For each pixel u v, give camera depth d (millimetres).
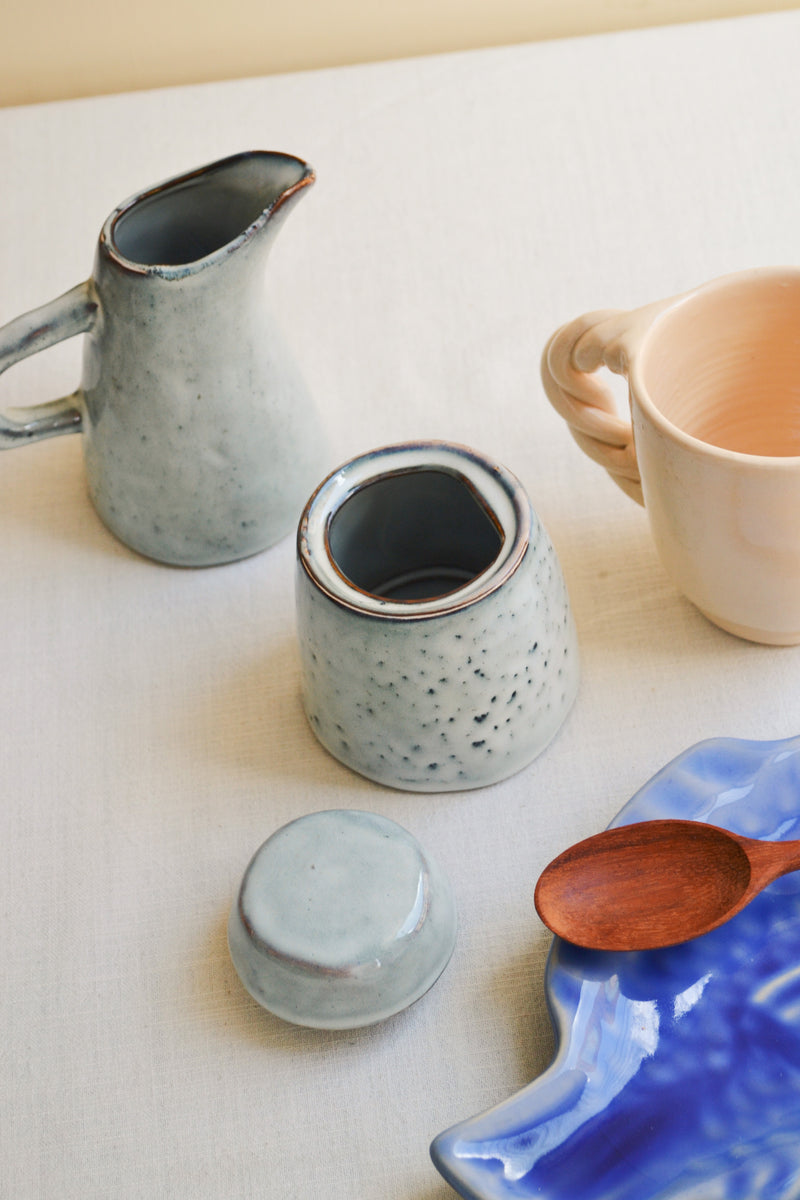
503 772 688
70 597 760
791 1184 582
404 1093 632
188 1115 636
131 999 660
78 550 775
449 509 693
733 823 649
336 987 623
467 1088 631
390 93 946
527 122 913
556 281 837
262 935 627
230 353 708
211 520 742
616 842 640
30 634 751
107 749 716
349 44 1107
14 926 679
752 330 688
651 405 650
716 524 655
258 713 720
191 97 964
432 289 846
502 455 779
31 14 1062
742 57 918
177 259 746
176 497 733
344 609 646
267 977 629
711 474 639
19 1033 657
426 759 677
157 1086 642
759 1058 614
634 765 692
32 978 667
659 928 625
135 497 739
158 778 707
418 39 1108
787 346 692
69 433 755
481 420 792
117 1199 625
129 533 756
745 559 663
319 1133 628
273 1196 620
